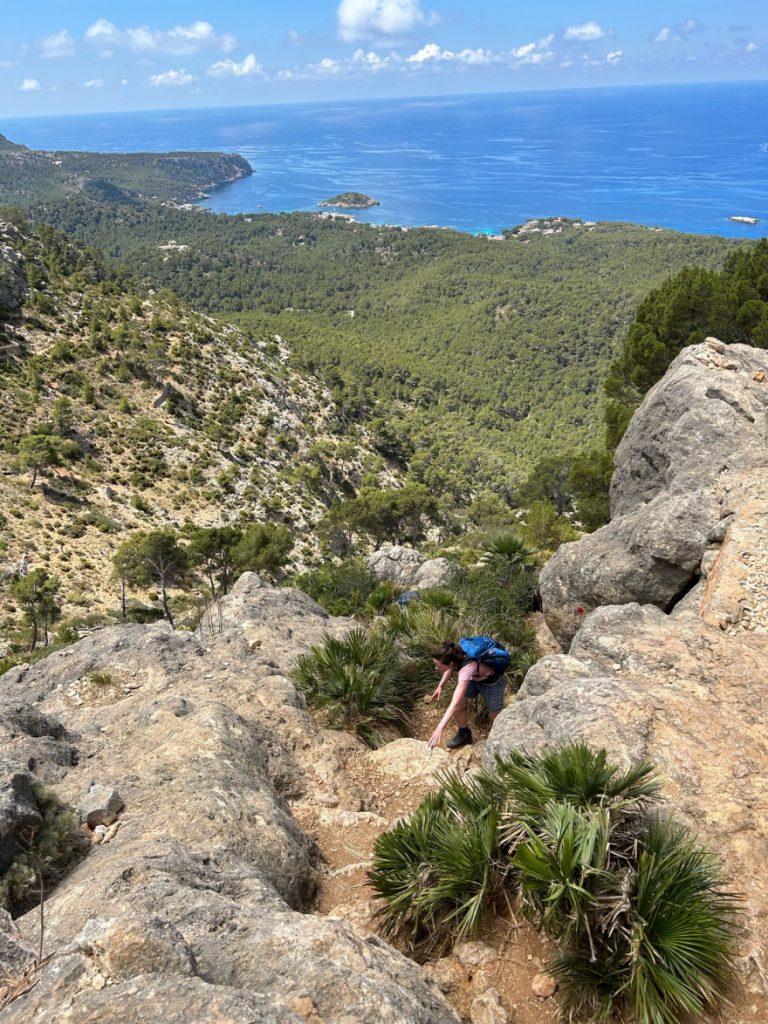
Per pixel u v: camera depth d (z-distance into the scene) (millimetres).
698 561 9438
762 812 4328
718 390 11789
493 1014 3387
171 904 3219
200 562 48812
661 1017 3191
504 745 5387
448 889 3939
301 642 9930
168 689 7246
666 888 3514
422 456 116562
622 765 4668
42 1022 2469
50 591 40438
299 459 93062
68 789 4797
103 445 73250
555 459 48656
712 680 5816
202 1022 2357
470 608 11172
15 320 92938
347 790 5906
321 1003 2662
